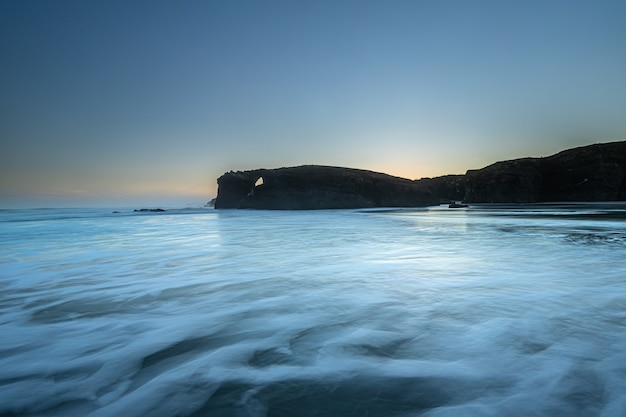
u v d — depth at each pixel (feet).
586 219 55.31
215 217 102.06
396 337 10.09
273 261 24.03
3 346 9.98
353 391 7.21
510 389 7.06
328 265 22.07
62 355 9.36
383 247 30.27
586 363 8.07
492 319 11.30
